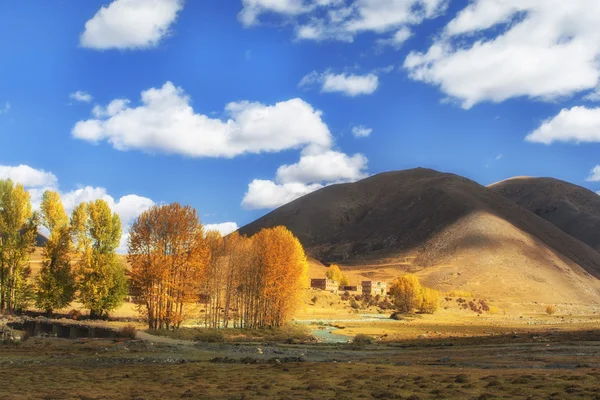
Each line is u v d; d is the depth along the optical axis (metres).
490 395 26.52
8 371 37.88
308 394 27.86
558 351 54.62
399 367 40.06
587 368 38.00
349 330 108.25
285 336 83.88
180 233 75.31
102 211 97.38
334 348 64.62
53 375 35.91
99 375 36.00
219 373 36.62
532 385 29.16
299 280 100.50
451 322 156.62
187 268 75.81
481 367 40.56
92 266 94.69
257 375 35.28
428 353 56.72
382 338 88.62
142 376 35.50
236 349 57.69
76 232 97.25
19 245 95.06
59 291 93.62
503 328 122.56
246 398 26.83
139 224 75.62
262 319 94.25
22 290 95.19
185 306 80.06
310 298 184.12
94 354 49.22
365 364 42.97
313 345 69.62
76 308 107.06
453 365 42.41
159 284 74.12
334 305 185.62
